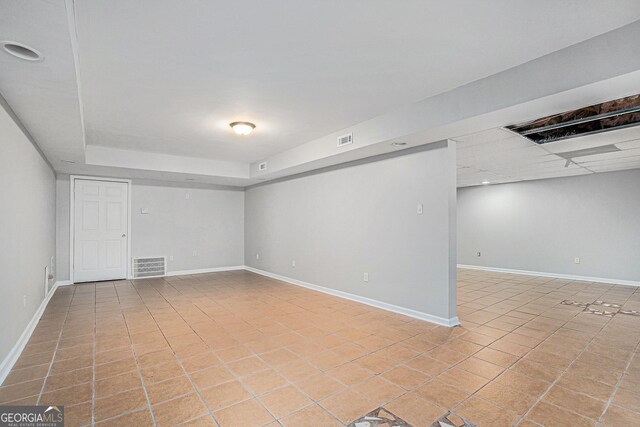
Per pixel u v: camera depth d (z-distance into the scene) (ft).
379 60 8.00
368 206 14.98
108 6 5.74
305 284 18.98
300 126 13.41
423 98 10.52
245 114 11.84
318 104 10.92
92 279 20.04
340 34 6.84
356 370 8.38
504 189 25.26
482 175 21.45
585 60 7.22
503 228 25.27
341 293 16.43
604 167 18.80
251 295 16.84
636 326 12.00
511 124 10.43
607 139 12.49
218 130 13.83
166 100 10.39
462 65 8.30
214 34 6.75
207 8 5.87
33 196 11.65
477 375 8.11
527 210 24.00
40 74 6.76
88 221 19.90
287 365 8.66
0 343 7.78
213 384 7.65
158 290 17.97
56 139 11.68
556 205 22.58
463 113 9.52
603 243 20.62
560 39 7.15
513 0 5.80
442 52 7.64
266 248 23.00
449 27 6.64
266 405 6.79
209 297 16.37
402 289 13.42
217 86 9.39
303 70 8.47
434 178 12.28
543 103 8.30
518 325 12.04
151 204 22.15
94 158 16.53
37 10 4.67
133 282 20.20
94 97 10.06
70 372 8.21
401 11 6.08
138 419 6.30
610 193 20.35
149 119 12.26
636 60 6.55
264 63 8.06
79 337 10.67
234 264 25.79
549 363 8.80
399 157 13.58
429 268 12.42
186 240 23.54
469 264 27.27
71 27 5.24
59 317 12.84
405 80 9.17
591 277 21.06
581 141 12.79
